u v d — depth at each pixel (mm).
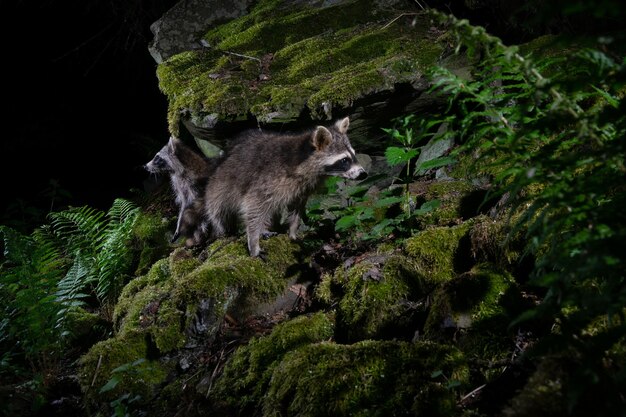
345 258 4324
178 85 5875
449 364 2775
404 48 5332
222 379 3598
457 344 2977
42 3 11234
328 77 5207
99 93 11820
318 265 4434
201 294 4023
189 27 6984
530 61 2094
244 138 5156
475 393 2684
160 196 6969
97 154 11664
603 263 1810
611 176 2104
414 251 3721
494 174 4277
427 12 2170
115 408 3510
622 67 1821
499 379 2697
